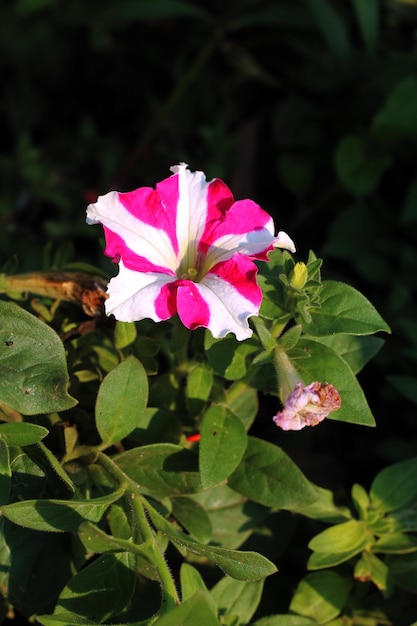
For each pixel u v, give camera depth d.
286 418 0.39
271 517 0.49
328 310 0.42
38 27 0.81
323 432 0.60
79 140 0.79
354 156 0.69
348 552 0.46
